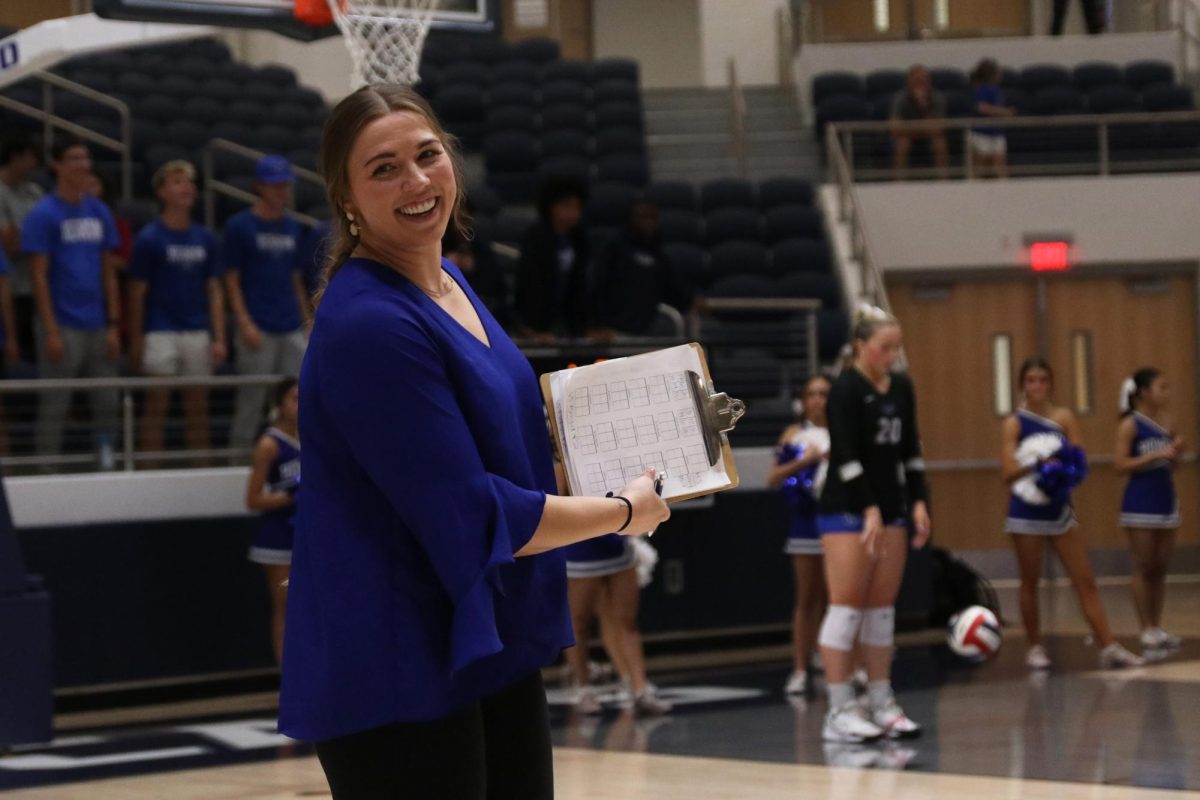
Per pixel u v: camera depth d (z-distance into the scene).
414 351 2.70
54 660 10.66
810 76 21.67
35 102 17.89
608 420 3.05
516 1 24.36
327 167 2.89
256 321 11.87
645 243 13.57
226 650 11.39
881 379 8.36
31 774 8.18
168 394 11.73
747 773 7.51
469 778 2.76
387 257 2.90
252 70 21.00
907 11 22.11
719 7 23.73
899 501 8.41
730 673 12.06
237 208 16.88
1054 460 11.32
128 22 9.02
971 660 11.98
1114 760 7.49
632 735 8.96
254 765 8.27
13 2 19.48
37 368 11.80
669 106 21.97
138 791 7.51
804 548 10.84
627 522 2.91
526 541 2.75
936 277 18.23
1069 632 13.80
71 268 11.35
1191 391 18.39
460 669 2.66
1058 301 18.33
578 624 10.02
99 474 11.14
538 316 12.35
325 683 2.69
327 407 2.72
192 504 11.37
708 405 3.05
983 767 7.43
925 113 18.61
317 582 2.74
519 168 19.36
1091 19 22.38
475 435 2.80
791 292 16.80
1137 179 18.19
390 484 2.67
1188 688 10.05
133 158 17.75
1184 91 20.14
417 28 8.36
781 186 18.56
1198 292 18.31
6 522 9.22
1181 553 18.44
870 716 8.88
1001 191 18.17
